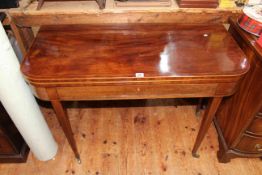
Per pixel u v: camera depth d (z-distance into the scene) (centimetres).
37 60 94
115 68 90
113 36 109
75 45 103
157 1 114
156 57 97
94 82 88
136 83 90
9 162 135
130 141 148
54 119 160
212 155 141
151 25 118
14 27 117
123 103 172
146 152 142
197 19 120
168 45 104
